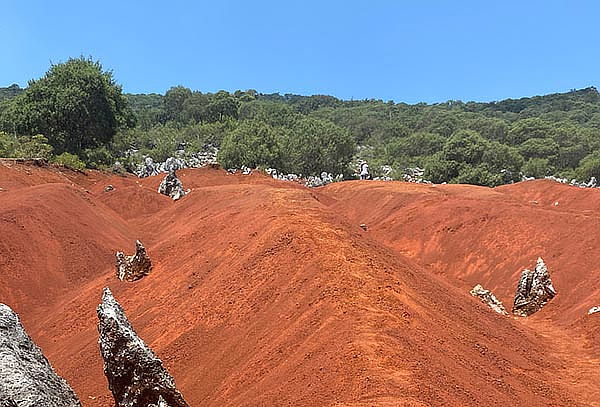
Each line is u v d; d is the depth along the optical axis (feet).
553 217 150.51
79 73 282.15
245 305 76.33
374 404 44.50
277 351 62.13
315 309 65.87
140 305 92.07
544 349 84.58
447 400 47.98
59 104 267.39
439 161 337.52
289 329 65.00
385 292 68.74
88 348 81.25
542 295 115.85
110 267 123.54
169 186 214.48
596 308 99.96
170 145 384.06
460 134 341.82
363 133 550.77
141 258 104.37
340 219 96.48
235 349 68.49
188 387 66.03
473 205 174.60
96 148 290.15
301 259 78.38
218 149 410.11
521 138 429.38
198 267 94.79
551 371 74.13
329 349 56.08
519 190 247.70
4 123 278.05
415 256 167.84
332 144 357.20
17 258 111.34
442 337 64.44
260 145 333.62
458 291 96.48
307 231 86.07
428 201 193.57
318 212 99.35
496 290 136.36
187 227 130.72
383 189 229.86
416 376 50.49
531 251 143.02
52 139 268.82
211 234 108.27
